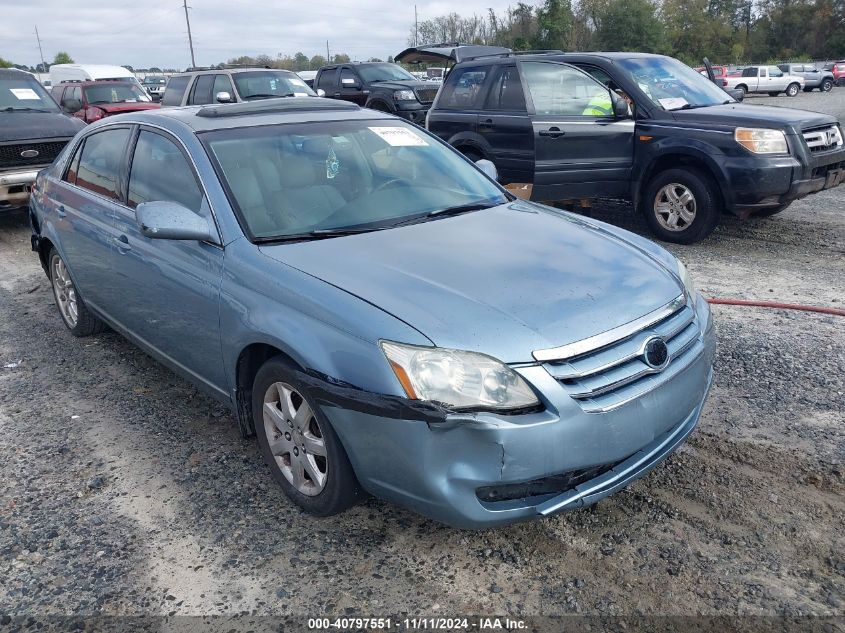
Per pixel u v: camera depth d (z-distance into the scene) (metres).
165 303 3.79
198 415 4.20
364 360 2.65
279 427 3.18
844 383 4.23
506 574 2.81
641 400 2.72
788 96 36.94
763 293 5.89
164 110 4.41
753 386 4.24
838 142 7.34
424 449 2.56
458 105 8.58
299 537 3.08
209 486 3.47
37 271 7.49
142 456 3.77
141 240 3.95
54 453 3.83
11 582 2.87
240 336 3.19
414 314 2.68
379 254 3.17
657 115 7.48
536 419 2.53
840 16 72.75
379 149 4.13
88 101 16.58
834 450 3.54
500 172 8.08
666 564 2.81
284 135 3.94
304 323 2.88
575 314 2.74
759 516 3.07
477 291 2.83
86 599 2.77
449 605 2.66
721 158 6.95
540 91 7.87
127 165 4.26
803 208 9.14
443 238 3.38
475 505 2.59
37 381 4.75
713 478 3.35
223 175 3.57
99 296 4.71
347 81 17.12
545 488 2.65
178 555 2.99
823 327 5.10
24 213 10.37
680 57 67.19
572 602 2.65
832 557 2.81
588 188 7.80
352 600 2.71
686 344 3.00
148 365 4.95
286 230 3.43
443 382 2.53
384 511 3.23
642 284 3.04
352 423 2.71
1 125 8.98
